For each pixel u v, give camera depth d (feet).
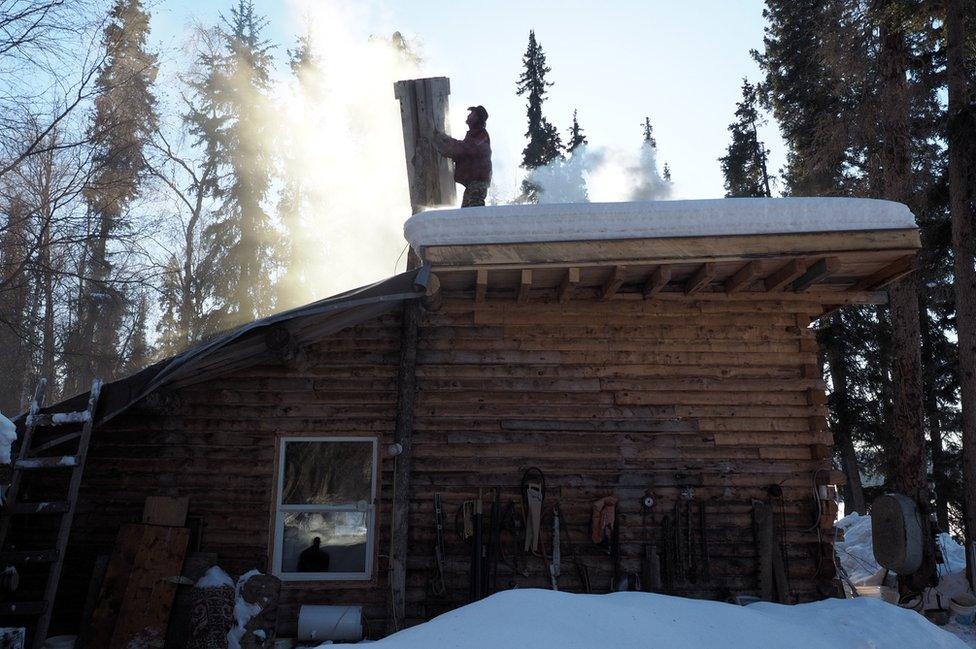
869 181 53.21
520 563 28.76
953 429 83.51
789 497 29.78
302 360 29.17
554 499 29.32
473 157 33.22
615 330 30.81
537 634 16.34
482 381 30.22
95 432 29.48
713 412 30.30
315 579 28.43
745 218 27.32
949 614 35.86
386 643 16.98
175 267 92.48
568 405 30.09
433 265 26.89
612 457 29.73
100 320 82.12
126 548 26.05
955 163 51.96
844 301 31.14
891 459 75.41
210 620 24.45
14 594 25.17
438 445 29.58
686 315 30.91
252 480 29.30
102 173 61.16
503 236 27.22
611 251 27.07
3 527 25.29
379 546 28.71
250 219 98.53
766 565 28.48
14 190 57.67
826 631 19.27
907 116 51.88
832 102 77.82
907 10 49.16
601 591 28.53
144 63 63.82
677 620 18.31
